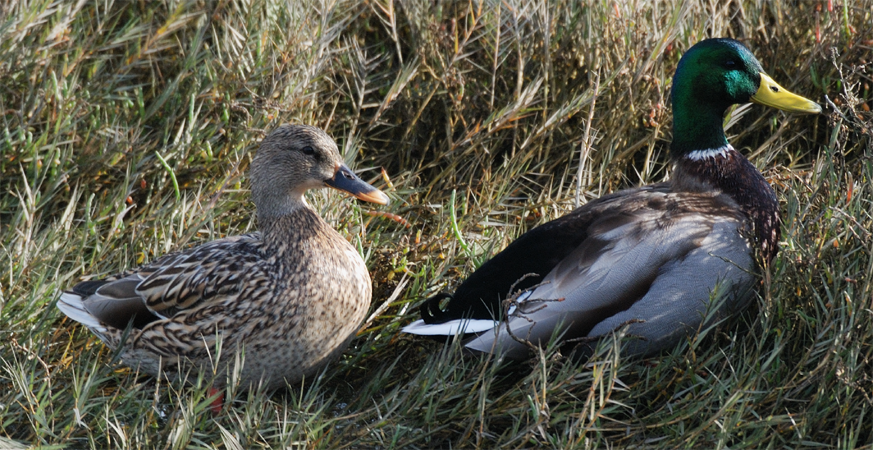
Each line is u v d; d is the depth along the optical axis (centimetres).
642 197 715
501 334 671
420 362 751
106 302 714
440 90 973
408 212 905
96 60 981
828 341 600
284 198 706
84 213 866
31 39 949
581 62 957
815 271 670
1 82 916
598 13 951
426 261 827
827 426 617
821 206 744
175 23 997
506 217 887
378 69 1034
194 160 907
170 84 941
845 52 911
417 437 631
